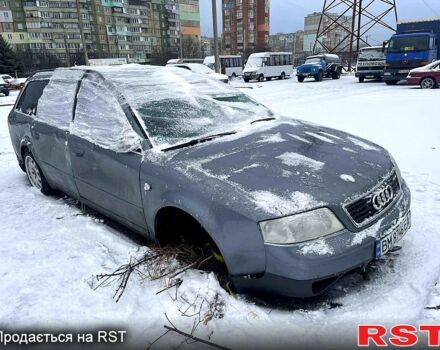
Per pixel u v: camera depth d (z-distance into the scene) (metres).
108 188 3.50
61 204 4.72
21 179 5.96
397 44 19.17
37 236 3.86
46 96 4.70
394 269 2.96
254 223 2.39
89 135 3.68
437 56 20.47
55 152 4.26
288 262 2.34
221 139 3.28
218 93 4.07
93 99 3.79
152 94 3.62
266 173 2.67
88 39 73.69
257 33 70.94
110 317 2.65
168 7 83.25
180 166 2.87
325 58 28.52
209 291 2.71
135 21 79.12
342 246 2.40
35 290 2.97
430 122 8.34
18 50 67.19
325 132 3.55
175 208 2.88
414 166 5.46
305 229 2.38
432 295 2.65
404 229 2.81
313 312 2.57
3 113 15.30
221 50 77.12
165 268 3.00
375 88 18.66
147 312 2.67
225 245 2.50
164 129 3.32
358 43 37.59
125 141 3.18
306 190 2.51
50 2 70.31
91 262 3.31
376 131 7.74
